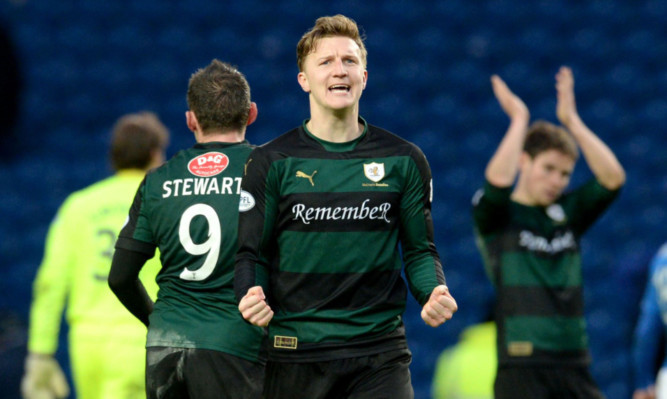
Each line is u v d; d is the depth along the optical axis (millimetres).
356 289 10031
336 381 9969
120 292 11281
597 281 32188
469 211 33688
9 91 36219
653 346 16156
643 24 38750
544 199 14461
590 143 14578
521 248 14203
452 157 35125
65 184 35188
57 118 37406
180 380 10797
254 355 10820
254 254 10031
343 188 10047
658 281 15961
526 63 37781
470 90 37156
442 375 18391
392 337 10148
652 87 37094
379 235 10086
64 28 39469
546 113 36406
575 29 38719
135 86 38031
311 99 10523
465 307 31141
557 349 13898
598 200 14578
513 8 39219
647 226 33438
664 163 35031
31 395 15391
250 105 11844
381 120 36344
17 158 36344
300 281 10070
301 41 10547
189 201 11016
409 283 10242
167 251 11031
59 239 14859
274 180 10094
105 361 14102
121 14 39750
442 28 38906
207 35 39281
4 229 34156
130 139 14992
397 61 38000
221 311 10812
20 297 32625
